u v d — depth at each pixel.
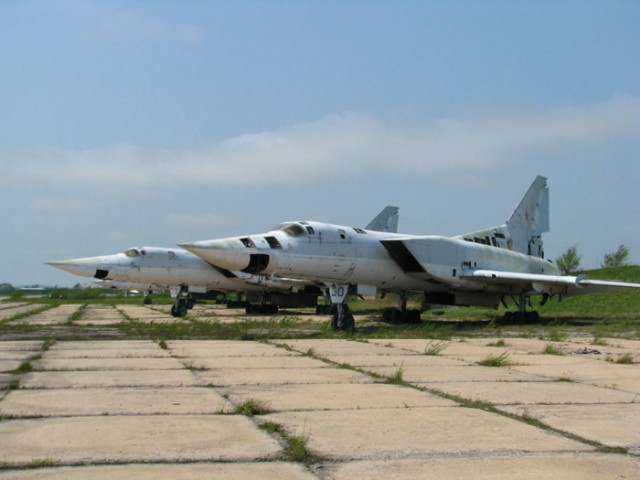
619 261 52.34
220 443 4.84
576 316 30.09
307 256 18.94
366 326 21.53
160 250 30.55
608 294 35.28
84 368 9.37
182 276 30.62
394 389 7.46
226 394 7.07
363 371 9.16
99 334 16.91
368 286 21.08
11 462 4.31
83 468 4.19
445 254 22.02
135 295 97.19
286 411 6.11
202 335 16.67
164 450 4.63
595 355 11.72
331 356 11.23
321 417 5.82
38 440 4.92
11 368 9.33
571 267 50.53
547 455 4.53
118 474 4.05
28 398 6.79
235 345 13.42
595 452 4.62
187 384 7.84
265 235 19.00
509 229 27.20
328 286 20.25
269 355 11.37
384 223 40.28
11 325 21.03
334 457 4.46
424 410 6.16
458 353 11.95
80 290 83.00
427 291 23.91
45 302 60.53
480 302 24.75
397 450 4.64
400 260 21.50
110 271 29.16
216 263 18.56
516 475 4.05
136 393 7.13
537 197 28.89
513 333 18.05
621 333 18.30
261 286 33.50
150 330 18.58
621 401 6.75
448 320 26.89
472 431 5.25
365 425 5.47
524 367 9.80
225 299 52.50
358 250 20.09
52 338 15.38
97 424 5.50
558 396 7.05
